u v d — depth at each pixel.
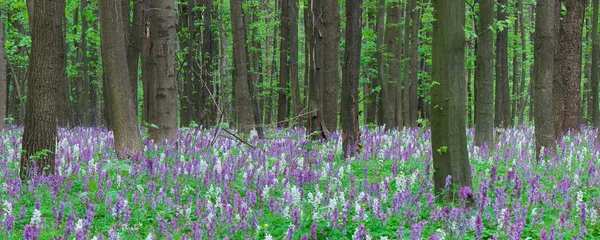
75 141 14.46
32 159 9.73
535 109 12.46
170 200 7.88
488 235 6.64
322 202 8.00
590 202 8.14
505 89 24.34
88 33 25.34
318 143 14.25
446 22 8.12
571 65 17.47
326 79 15.55
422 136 16.66
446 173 8.23
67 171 9.89
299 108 23.97
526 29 33.19
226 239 5.86
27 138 9.84
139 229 7.12
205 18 22.31
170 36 14.55
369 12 23.09
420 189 8.09
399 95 23.55
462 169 8.21
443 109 8.25
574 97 17.59
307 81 29.67
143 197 7.98
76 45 27.81
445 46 8.16
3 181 9.56
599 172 10.20
